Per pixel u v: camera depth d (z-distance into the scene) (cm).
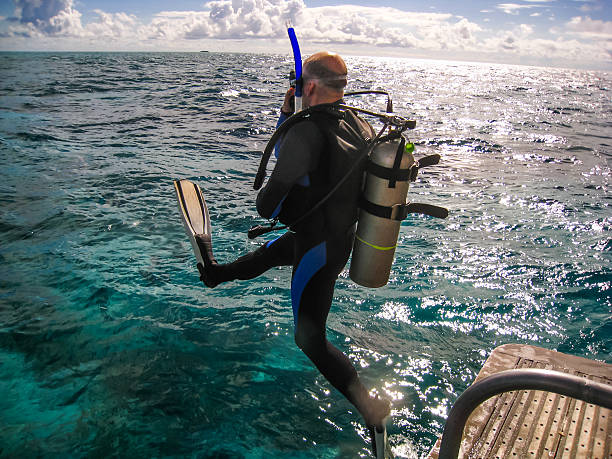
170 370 260
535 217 550
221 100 1565
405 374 262
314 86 170
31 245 423
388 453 204
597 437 179
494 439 178
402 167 160
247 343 288
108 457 200
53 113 1181
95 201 543
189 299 340
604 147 1059
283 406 234
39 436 211
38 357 269
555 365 227
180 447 207
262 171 171
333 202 164
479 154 922
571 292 368
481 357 281
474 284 377
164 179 641
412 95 2194
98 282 359
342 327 308
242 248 433
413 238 473
